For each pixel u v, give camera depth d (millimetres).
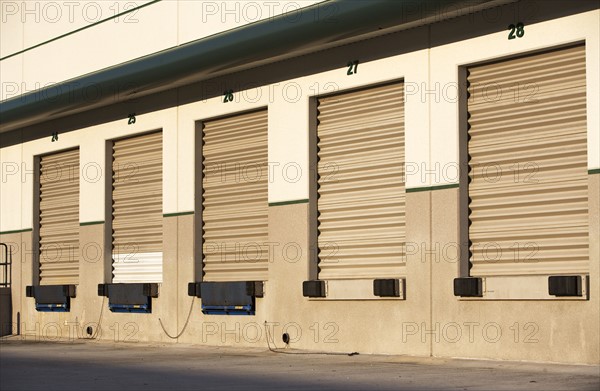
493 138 16031
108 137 23469
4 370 15719
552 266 15258
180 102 21469
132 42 22094
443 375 13680
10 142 26875
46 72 24938
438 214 16406
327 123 18562
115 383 13375
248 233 20109
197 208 21062
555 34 14969
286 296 18828
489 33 15789
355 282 17531
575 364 14508
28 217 26078
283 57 18547
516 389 11891
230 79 20297
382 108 17688
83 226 24125
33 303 25719
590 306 14414
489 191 16047
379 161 17703
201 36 20266
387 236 17531
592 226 14461
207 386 12773
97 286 23547
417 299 16641
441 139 16422
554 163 15312
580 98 15016
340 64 18078
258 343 19391
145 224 22656
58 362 17109
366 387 12359
